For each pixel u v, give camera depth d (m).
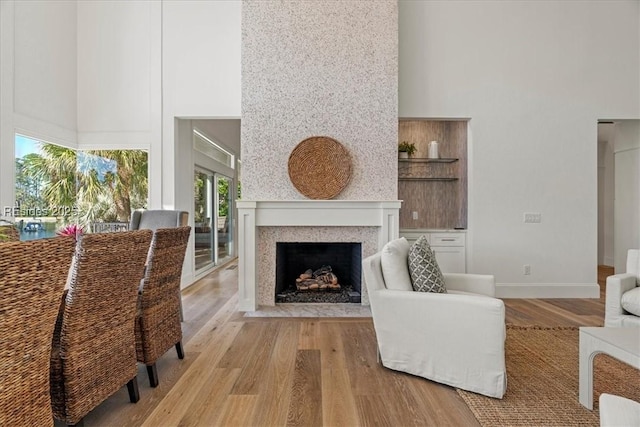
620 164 4.99
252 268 3.69
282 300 3.93
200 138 5.64
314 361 2.45
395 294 2.27
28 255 1.05
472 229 4.27
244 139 3.77
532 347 2.69
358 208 3.72
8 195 3.40
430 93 4.25
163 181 4.45
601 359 2.47
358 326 3.22
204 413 1.82
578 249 4.28
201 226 5.71
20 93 3.55
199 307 3.83
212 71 4.41
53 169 4.11
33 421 1.21
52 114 4.00
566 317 3.47
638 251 2.83
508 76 4.27
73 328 1.53
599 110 4.28
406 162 4.91
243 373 2.27
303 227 3.82
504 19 4.27
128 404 1.91
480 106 4.26
